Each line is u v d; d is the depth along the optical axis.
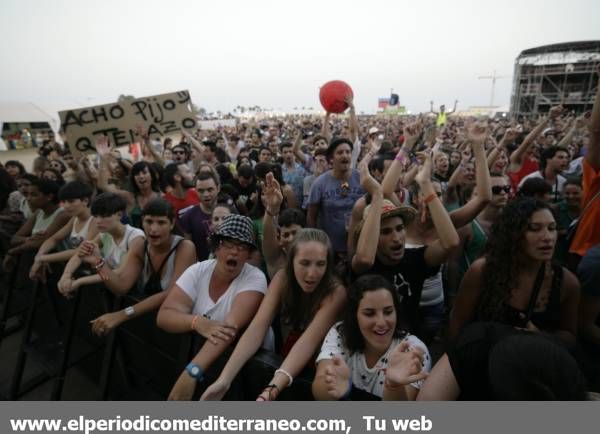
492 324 1.34
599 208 2.54
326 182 4.01
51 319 3.41
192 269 2.16
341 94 4.82
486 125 2.50
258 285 2.10
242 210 4.57
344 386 1.40
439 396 1.29
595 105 2.36
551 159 4.35
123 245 2.69
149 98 6.64
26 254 3.80
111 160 5.96
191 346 1.92
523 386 0.96
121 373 2.63
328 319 1.81
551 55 29.97
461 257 3.16
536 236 1.74
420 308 2.46
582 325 2.05
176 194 4.54
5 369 3.48
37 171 6.87
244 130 18.62
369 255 2.09
